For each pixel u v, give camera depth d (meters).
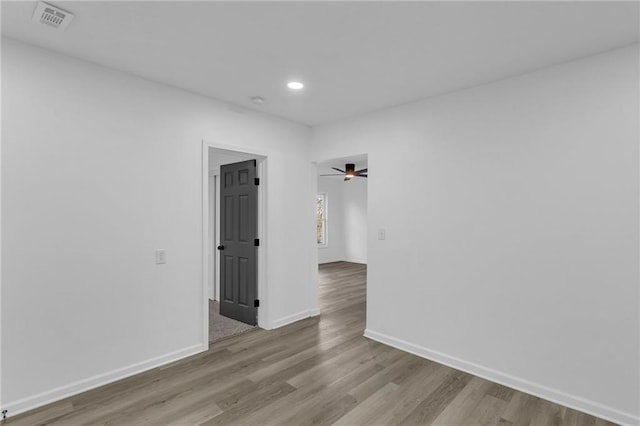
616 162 2.16
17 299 2.15
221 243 4.27
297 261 4.05
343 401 2.34
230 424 2.08
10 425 2.02
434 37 2.07
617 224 2.15
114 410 2.20
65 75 2.34
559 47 2.16
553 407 2.29
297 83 2.81
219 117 3.22
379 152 3.45
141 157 2.71
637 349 2.08
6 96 2.11
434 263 3.02
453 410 2.25
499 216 2.65
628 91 2.12
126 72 2.62
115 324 2.57
